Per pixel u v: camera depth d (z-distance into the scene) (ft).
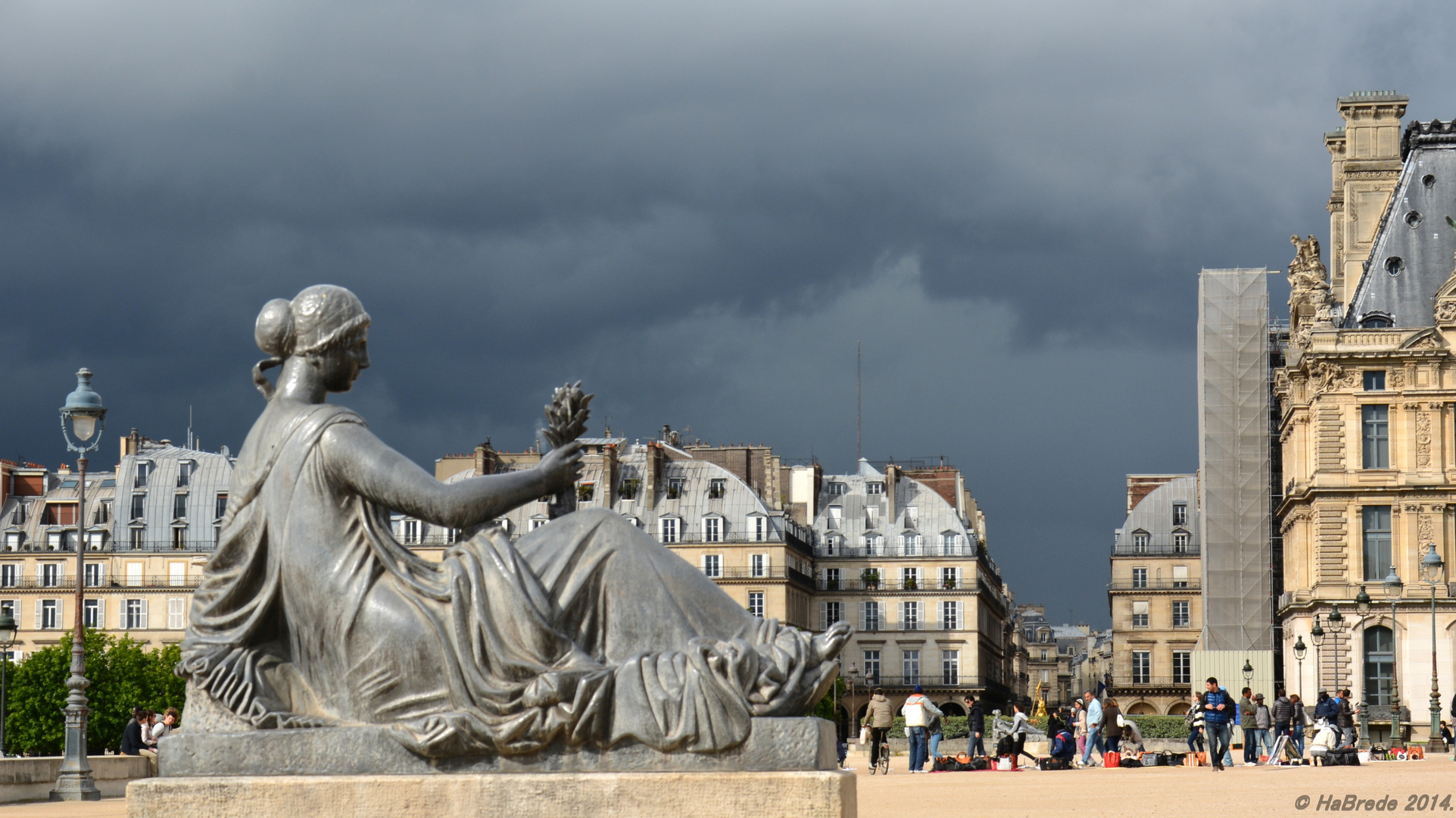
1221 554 293.02
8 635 143.33
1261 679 271.49
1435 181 260.62
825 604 384.47
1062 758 124.57
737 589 352.90
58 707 269.85
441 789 28.63
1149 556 439.22
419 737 28.99
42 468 378.12
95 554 355.36
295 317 31.81
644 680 29.07
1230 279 296.71
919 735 123.24
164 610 352.08
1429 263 255.50
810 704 29.94
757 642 30.32
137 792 29.04
